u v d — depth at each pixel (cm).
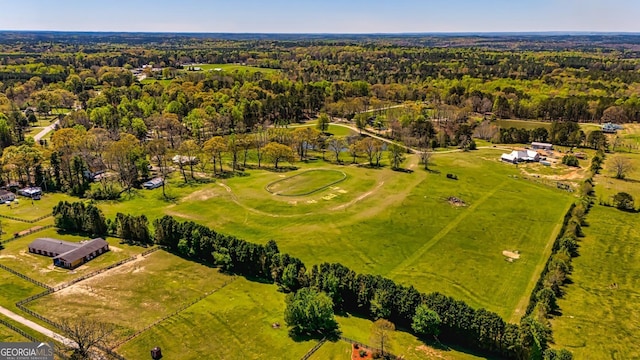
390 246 8925
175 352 5656
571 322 6500
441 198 11594
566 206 11150
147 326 6166
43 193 11688
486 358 5669
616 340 6116
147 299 6856
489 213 10656
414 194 11850
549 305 6756
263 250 7619
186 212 10512
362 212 10600
